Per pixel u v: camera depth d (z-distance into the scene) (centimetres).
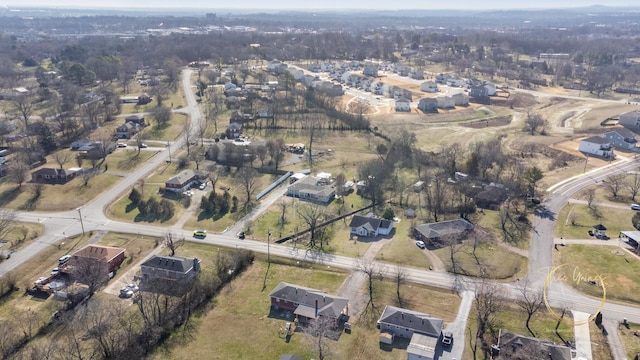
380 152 18125
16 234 12275
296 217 13325
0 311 9325
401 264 10900
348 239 12150
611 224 12350
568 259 10844
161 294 9675
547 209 13400
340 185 14962
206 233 12462
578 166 16600
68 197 14425
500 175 15525
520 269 10569
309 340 8450
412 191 14912
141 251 11588
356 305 9431
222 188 15250
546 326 8700
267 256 11325
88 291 9838
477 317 9012
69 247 11750
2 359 7975
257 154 17425
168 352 8225
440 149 18700
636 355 7812
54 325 8912
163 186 15238
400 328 8519
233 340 8525
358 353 8131
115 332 8525
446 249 11475
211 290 9825
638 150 18112
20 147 18200
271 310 9362
